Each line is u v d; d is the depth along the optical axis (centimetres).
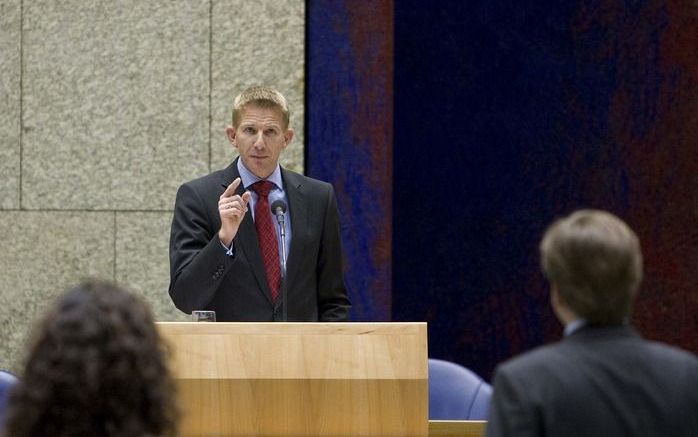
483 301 1741
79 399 427
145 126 1664
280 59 1627
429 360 1203
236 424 859
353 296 1658
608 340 579
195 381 858
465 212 1738
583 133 1738
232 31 1636
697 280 1727
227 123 1631
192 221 1118
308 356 862
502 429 559
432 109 1730
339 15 1642
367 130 1647
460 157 1734
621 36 1730
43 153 1720
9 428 433
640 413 558
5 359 1741
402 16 1717
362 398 857
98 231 1683
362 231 1652
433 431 937
